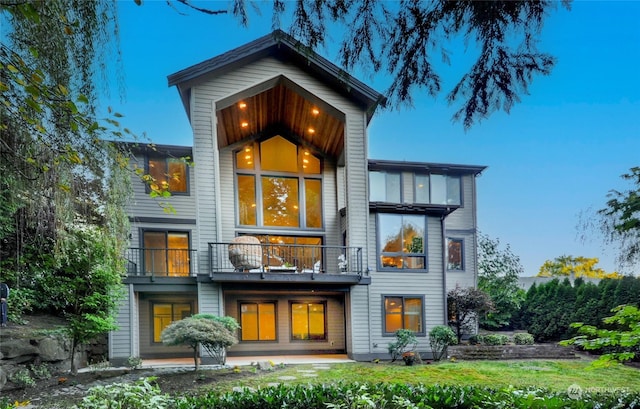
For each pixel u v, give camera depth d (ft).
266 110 42.57
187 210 40.09
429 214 41.22
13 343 23.66
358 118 39.42
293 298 42.09
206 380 26.22
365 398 10.30
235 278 35.01
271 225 43.09
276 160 44.62
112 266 25.36
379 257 39.47
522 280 60.64
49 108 9.45
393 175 46.75
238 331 40.24
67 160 10.93
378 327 38.34
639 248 20.65
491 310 44.01
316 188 44.98
